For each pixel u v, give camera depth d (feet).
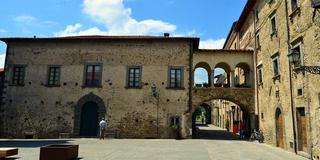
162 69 89.25
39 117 88.53
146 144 70.18
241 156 52.90
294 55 46.01
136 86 88.69
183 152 56.13
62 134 86.99
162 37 89.81
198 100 89.81
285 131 64.44
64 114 88.28
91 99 88.53
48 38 91.50
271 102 74.18
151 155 51.52
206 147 65.77
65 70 90.63
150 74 89.15
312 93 51.60
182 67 89.20
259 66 85.40
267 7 77.61
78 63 90.84
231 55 93.20
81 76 89.97
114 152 55.21
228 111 135.54
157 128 86.33
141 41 90.84
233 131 111.34
